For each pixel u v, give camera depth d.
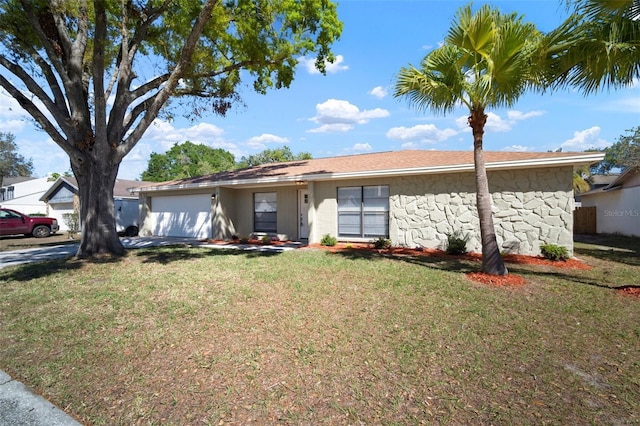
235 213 14.71
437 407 2.54
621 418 2.42
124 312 4.61
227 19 9.54
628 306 4.75
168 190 15.65
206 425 2.35
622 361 3.22
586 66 5.42
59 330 4.02
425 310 4.56
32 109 8.05
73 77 8.85
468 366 3.12
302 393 2.72
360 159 13.96
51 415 2.49
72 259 8.98
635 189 15.01
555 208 8.88
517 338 3.70
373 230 11.37
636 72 5.30
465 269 7.20
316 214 12.23
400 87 6.65
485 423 2.37
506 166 8.85
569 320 4.22
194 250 10.83
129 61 9.78
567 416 2.44
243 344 3.58
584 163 8.41
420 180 10.52
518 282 5.95
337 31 10.61
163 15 9.55
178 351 3.45
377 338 3.71
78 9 8.06
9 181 38.09
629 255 9.50
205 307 4.76
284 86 11.67
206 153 57.56
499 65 5.82
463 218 9.96
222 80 11.66
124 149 9.50
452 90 6.41
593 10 4.99
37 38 8.92
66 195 23.33
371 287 5.72
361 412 2.49
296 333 3.85
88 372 3.07
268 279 6.36
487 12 5.65
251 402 2.61
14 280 6.67
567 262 8.17
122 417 2.45
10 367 3.19
